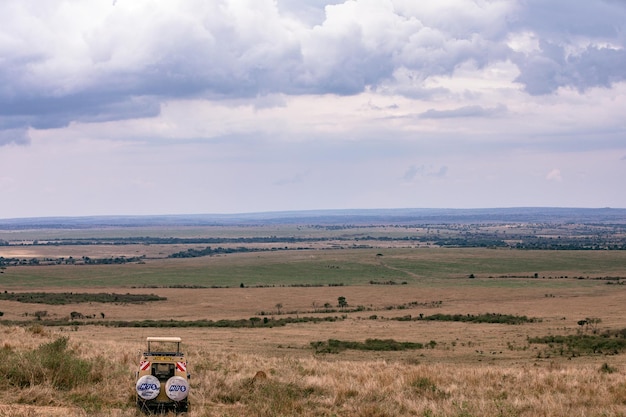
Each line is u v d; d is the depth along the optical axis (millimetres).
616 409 18562
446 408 18062
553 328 73562
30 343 27172
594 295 124688
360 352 52625
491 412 17719
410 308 107750
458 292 133125
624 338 60625
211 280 177375
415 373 24641
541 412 17859
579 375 25703
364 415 17328
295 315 98625
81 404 16875
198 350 33781
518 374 25500
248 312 104875
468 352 52812
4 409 15820
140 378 16281
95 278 179875
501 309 100875
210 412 16828
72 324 80500
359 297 126375
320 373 24656
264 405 17750
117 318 93938
